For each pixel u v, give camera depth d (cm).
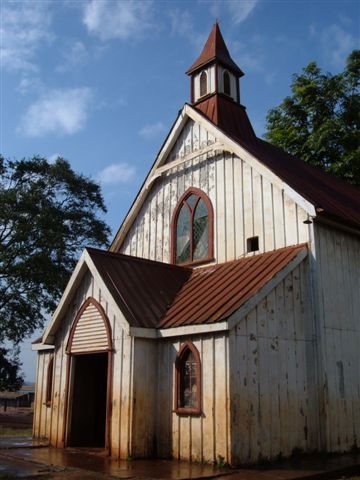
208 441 1183
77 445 1477
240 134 1975
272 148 2122
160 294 1497
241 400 1173
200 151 1792
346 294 1497
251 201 1611
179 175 1886
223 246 1658
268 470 1098
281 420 1245
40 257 3516
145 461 1223
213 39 2119
